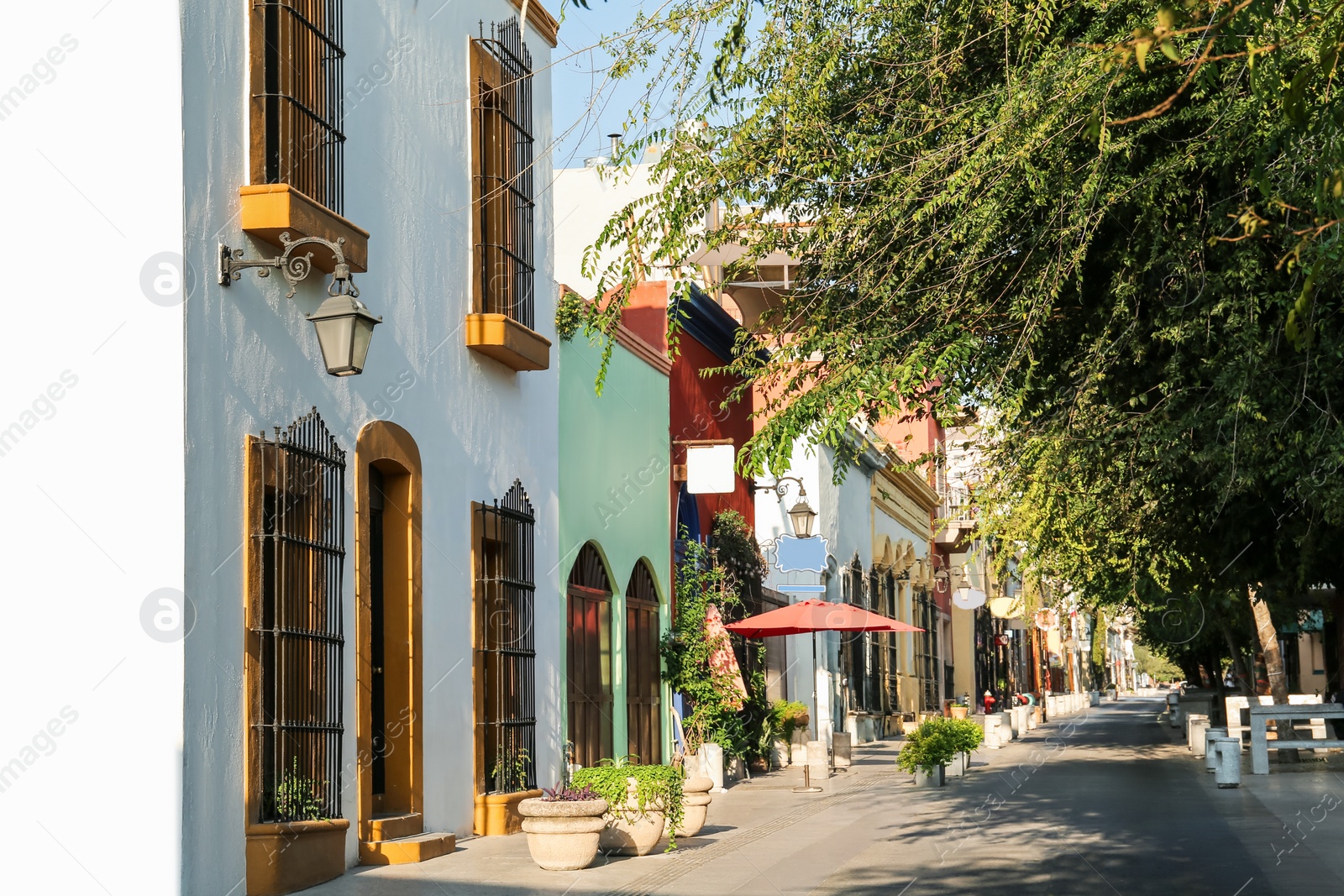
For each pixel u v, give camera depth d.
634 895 9.74
